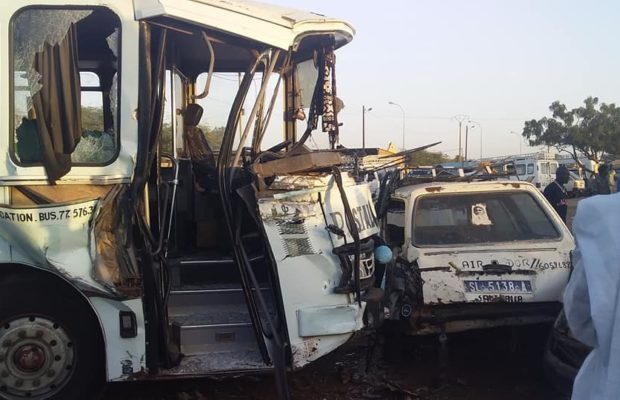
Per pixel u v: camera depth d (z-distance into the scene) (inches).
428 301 198.8
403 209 226.2
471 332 241.4
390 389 195.3
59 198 152.4
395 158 285.0
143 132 154.5
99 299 154.6
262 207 159.5
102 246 152.8
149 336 155.8
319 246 162.9
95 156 156.3
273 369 160.4
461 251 205.6
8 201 151.6
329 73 197.0
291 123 211.5
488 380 205.8
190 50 207.5
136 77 155.7
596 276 71.7
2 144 151.4
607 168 591.8
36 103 150.4
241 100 163.3
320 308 161.5
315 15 173.5
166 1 153.4
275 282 160.1
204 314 178.7
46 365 160.2
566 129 2363.4
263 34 161.9
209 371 159.2
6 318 158.2
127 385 198.7
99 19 157.9
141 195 154.7
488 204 220.8
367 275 172.4
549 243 207.0
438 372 213.6
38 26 153.0
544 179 1216.2
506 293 198.4
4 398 158.9
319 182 164.7
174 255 194.7
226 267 187.6
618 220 72.1
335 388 199.9
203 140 211.2
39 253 150.9
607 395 70.6
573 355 169.0
